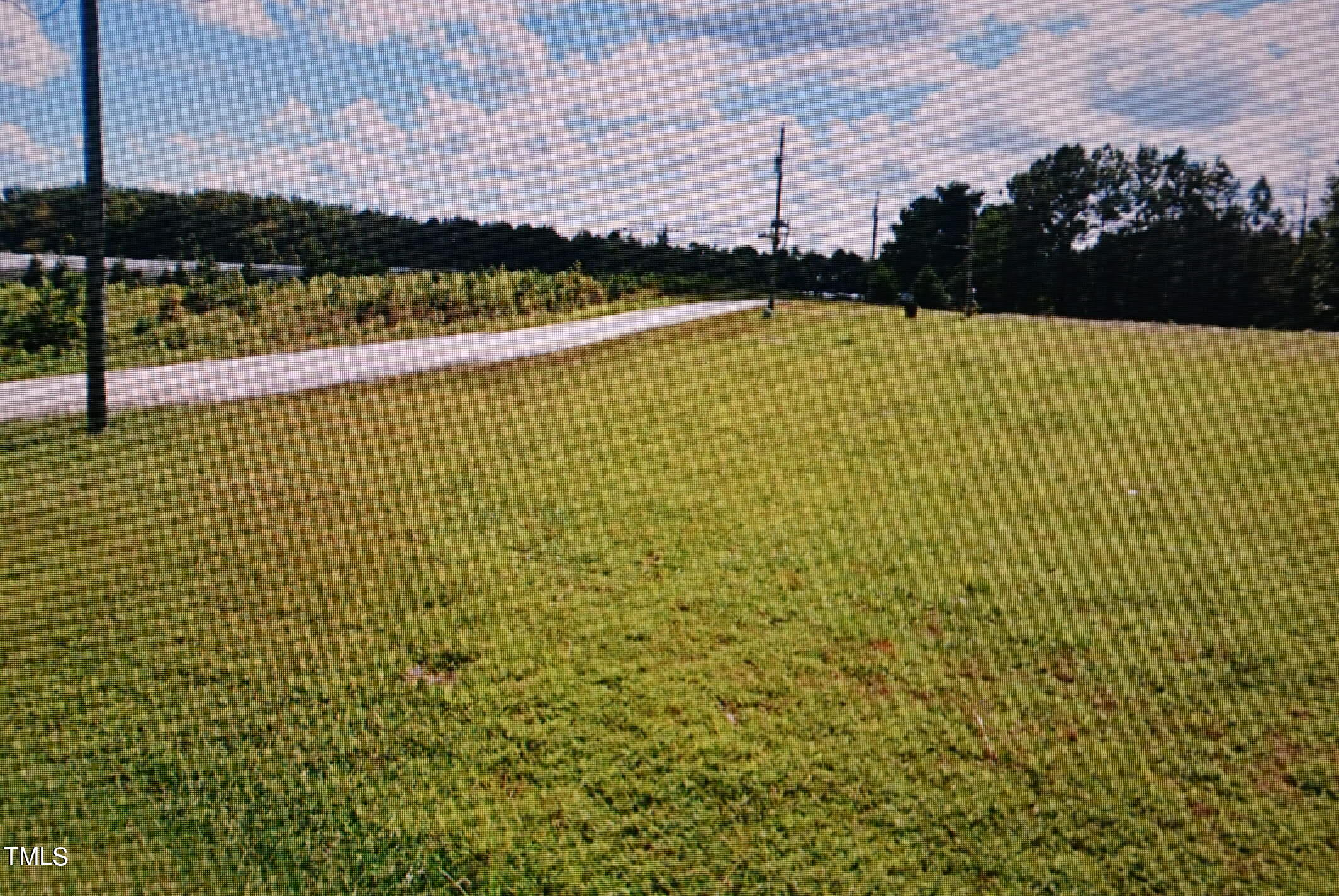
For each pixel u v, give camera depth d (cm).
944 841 335
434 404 1060
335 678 450
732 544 603
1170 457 795
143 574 564
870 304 4812
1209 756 377
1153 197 5088
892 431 905
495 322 2166
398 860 336
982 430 905
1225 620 486
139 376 1203
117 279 1908
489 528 643
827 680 435
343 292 2094
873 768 371
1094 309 5372
